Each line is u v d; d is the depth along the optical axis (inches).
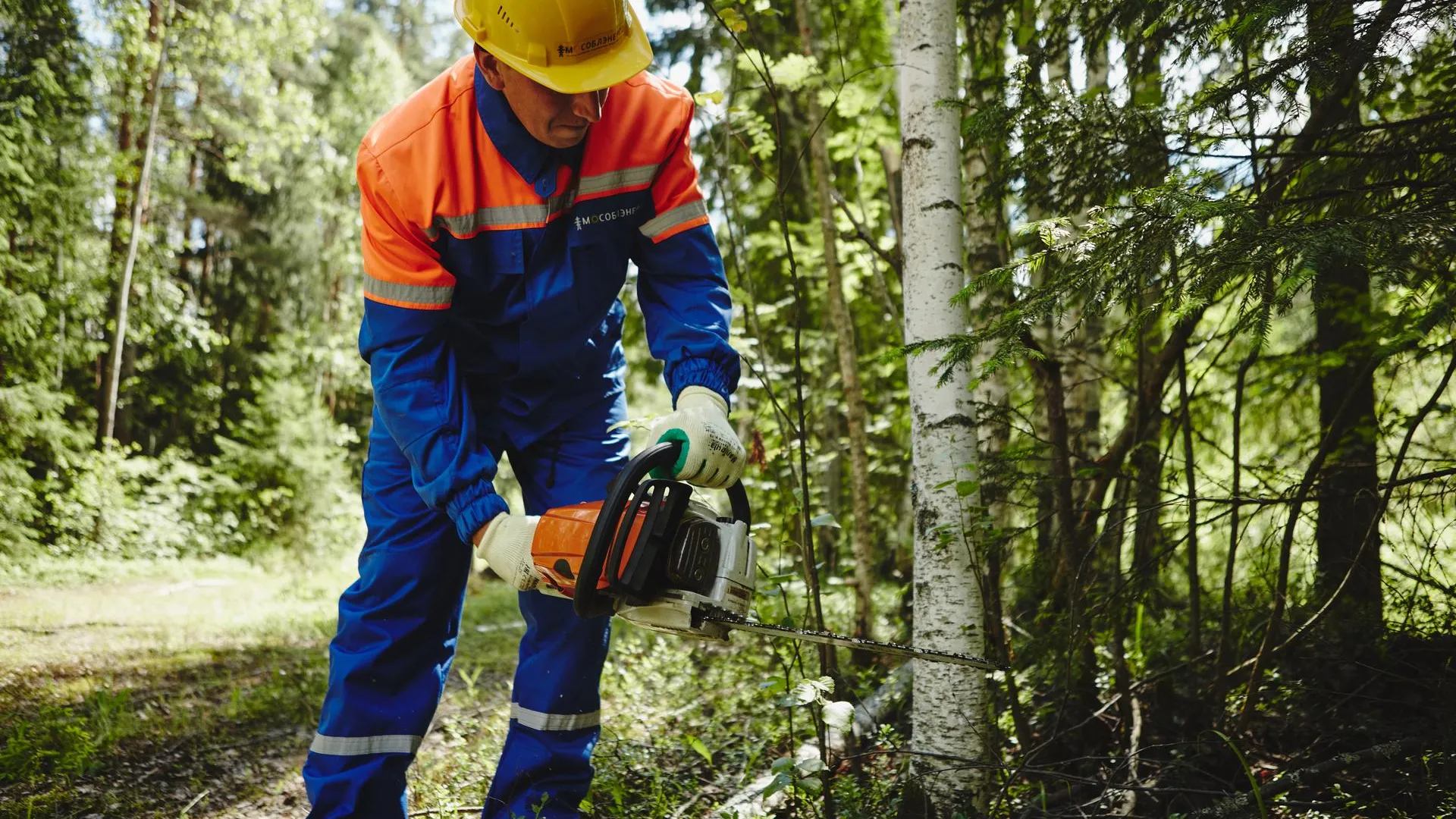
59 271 549.3
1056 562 131.9
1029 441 162.1
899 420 249.0
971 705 105.4
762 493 189.9
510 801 98.5
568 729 99.1
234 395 756.6
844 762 123.1
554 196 88.0
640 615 78.7
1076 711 123.7
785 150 265.6
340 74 839.1
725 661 182.4
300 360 716.0
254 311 815.7
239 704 181.5
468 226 87.4
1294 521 110.6
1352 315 137.1
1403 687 118.0
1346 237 70.2
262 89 673.6
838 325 201.3
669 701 166.9
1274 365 151.2
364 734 91.0
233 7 628.4
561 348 95.7
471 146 86.2
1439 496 103.7
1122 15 119.5
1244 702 113.4
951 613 106.7
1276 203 86.4
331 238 912.3
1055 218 92.7
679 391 90.6
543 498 102.7
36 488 493.0
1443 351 102.2
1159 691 121.6
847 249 256.7
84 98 559.2
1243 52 95.3
